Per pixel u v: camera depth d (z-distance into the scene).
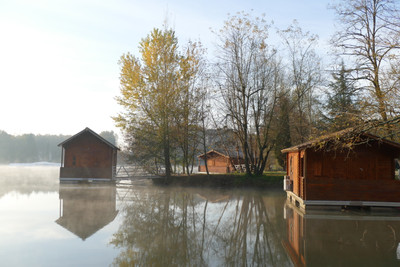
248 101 28.83
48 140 151.88
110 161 31.30
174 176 31.27
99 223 12.93
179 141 31.58
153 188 28.41
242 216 14.92
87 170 31.06
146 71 30.36
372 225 12.61
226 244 10.04
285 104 30.62
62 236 10.74
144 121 31.02
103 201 19.36
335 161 16.11
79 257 8.48
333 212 15.73
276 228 12.30
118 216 14.54
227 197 22.50
